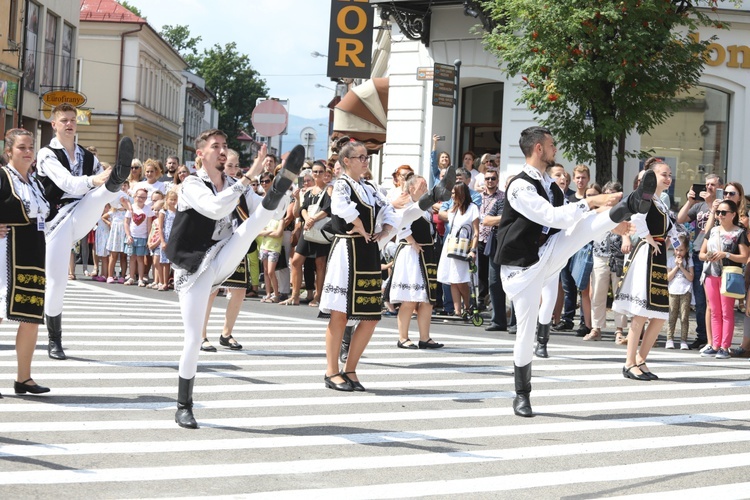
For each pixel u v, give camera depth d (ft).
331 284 27.76
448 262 48.26
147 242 61.98
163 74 242.37
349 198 27.30
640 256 31.91
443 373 31.83
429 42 73.36
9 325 37.96
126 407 24.23
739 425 24.90
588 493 18.15
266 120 66.85
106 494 16.83
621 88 53.11
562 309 51.31
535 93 54.19
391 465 19.72
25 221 24.61
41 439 20.65
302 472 18.88
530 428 23.85
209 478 18.16
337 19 79.41
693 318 53.67
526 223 24.67
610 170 55.88
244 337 38.88
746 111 68.13
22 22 134.72
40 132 147.43
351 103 78.02
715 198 45.34
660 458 21.11
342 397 26.94
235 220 23.30
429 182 60.59
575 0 51.39
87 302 49.83
